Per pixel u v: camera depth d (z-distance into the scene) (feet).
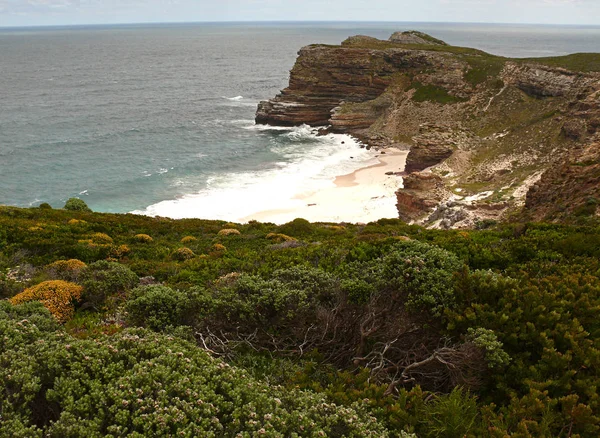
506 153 209.77
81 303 49.39
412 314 32.35
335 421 21.16
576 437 21.29
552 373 26.66
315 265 56.29
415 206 164.45
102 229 94.17
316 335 34.04
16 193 195.31
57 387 21.11
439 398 25.17
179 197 191.31
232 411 21.15
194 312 36.58
